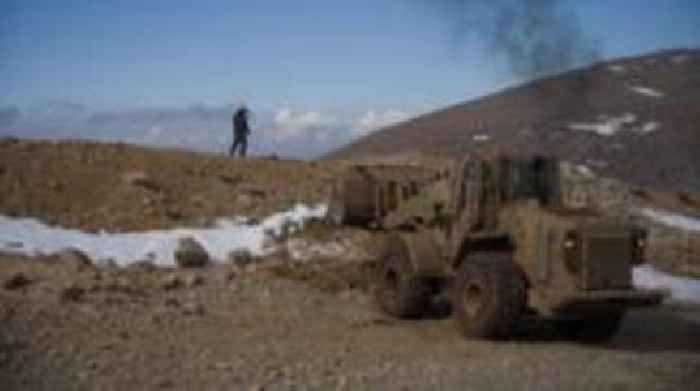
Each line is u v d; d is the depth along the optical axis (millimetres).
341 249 21188
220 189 24953
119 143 28031
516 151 15922
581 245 14289
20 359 11266
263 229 22578
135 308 14914
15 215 21641
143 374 11000
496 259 14875
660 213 31125
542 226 14703
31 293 15344
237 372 11328
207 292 17016
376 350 13320
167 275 18125
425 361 12688
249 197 24562
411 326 15852
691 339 15984
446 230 16250
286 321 15219
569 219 14555
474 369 12289
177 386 10578
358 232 21984
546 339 15555
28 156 25094
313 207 24359
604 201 31078
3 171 23734
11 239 20203
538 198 15836
